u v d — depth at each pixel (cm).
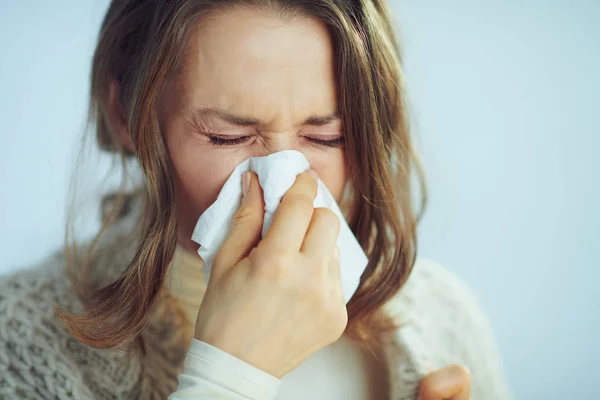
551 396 142
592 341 142
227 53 88
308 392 98
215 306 87
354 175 95
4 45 120
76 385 92
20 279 95
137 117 91
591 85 140
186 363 87
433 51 138
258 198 89
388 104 96
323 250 88
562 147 142
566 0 138
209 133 89
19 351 91
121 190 100
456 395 96
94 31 118
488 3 137
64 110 122
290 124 89
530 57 139
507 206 142
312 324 87
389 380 100
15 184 121
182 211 93
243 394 85
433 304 106
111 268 98
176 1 89
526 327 142
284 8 88
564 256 142
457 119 140
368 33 93
